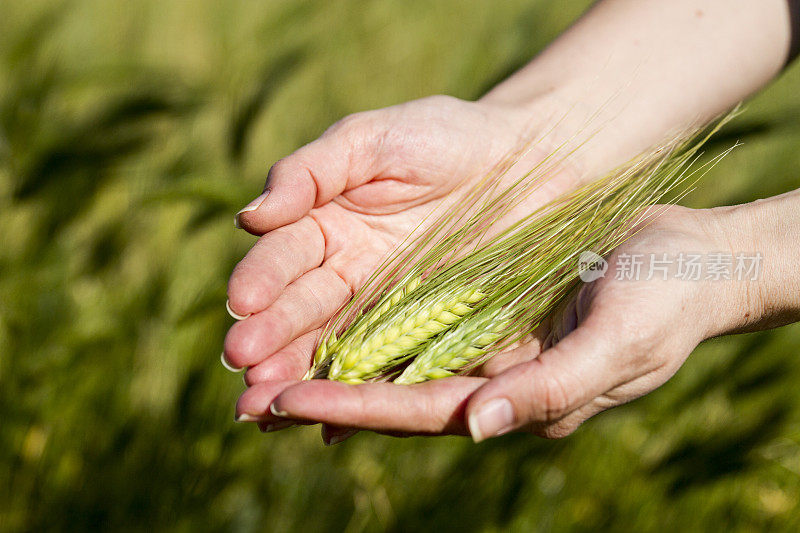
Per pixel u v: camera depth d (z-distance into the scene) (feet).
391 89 4.20
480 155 3.14
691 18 3.27
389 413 2.78
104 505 3.21
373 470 3.31
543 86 3.26
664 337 2.83
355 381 2.94
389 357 2.95
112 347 3.32
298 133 3.78
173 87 3.50
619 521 3.27
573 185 3.20
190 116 3.52
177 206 3.51
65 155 3.34
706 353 3.44
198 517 3.22
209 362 3.26
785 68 3.31
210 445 3.26
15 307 3.32
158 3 4.42
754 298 2.92
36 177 3.34
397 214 3.13
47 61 3.51
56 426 3.26
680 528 3.28
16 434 3.24
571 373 2.76
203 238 3.56
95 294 3.45
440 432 2.82
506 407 2.75
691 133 3.12
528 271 2.99
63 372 3.28
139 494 3.21
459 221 3.12
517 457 3.27
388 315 2.97
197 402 3.25
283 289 2.96
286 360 2.92
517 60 3.61
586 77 3.26
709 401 3.36
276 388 2.81
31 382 3.27
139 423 3.28
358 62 4.29
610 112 3.23
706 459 3.26
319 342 2.98
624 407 3.33
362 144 3.05
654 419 3.36
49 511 3.21
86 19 4.00
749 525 3.29
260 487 3.28
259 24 3.77
